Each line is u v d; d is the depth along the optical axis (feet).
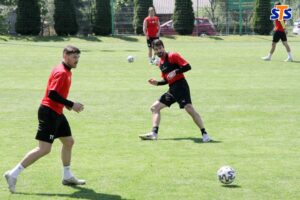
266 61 128.47
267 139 54.03
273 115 66.74
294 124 61.52
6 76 99.66
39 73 103.86
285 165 44.32
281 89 87.15
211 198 36.09
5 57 132.16
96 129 58.59
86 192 37.40
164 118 64.64
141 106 72.18
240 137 54.90
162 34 231.50
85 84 91.15
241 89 87.15
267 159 46.24
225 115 66.69
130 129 58.65
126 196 36.55
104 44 187.52
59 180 40.16
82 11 240.73
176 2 224.33
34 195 36.73
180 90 53.42
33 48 160.25
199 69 113.39
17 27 210.79
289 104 74.08
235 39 214.28
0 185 38.86
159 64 54.39
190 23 223.92
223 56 141.18
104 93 82.38
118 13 236.02
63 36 211.61
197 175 41.39
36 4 211.61
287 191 37.58
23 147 50.44
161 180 40.14
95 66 116.37
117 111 68.80
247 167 43.65
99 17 217.36
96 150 49.42
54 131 37.11
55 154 47.83
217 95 81.35
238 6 244.42
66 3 212.64
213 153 48.32
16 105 72.28
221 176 38.88
